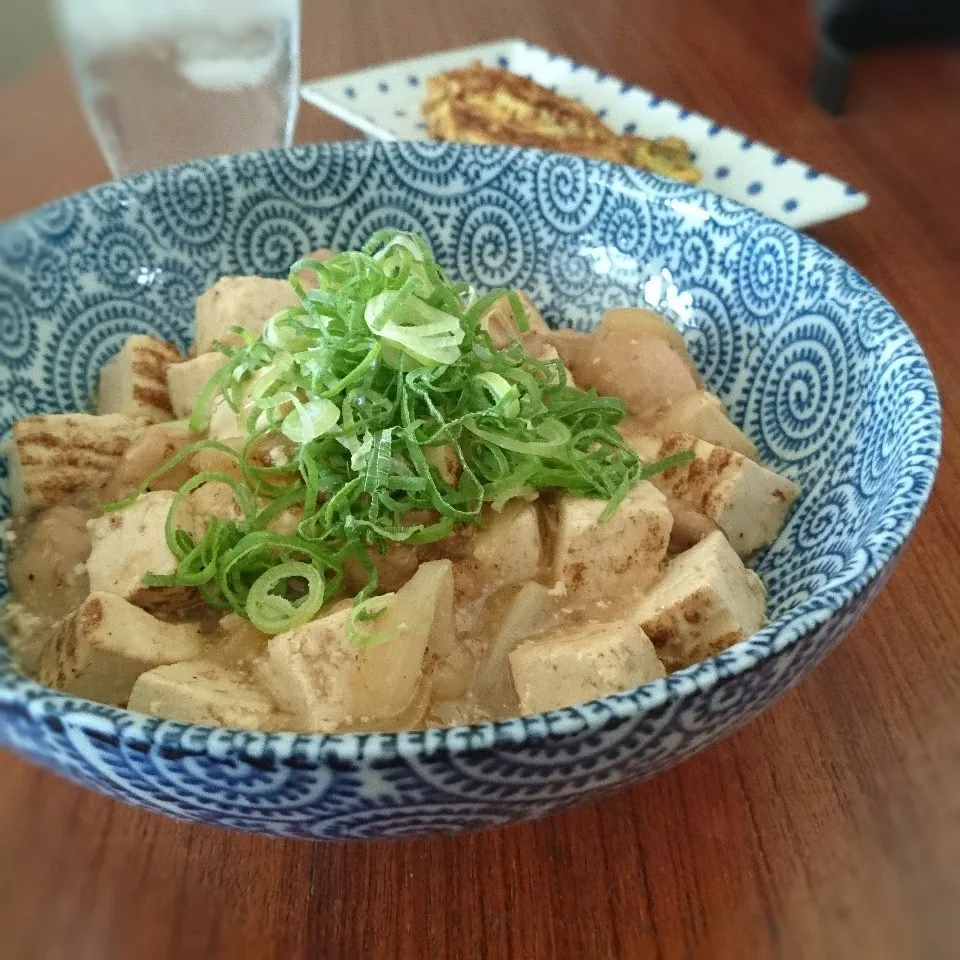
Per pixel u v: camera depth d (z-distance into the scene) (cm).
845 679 20
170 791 14
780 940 16
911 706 19
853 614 16
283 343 22
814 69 42
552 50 46
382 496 19
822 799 18
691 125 37
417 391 20
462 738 13
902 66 44
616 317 25
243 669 19
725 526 21
